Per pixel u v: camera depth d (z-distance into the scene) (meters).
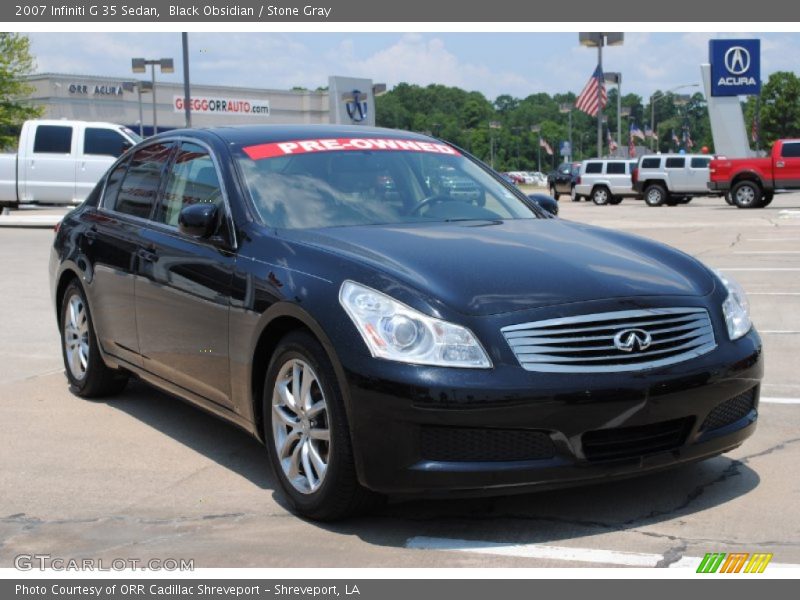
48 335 8.78
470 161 5.74
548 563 3.63
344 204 4.89
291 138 5.33
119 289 5.62
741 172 31.25
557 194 45.12
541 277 3.99
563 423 3.67
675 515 4.08
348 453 3.84
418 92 159.38
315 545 3.87
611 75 48.19
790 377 6.66
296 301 4.03
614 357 3.78
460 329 3.70
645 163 37.44
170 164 5.59
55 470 4.90
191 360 4.92
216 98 67.25
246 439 5.41
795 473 4.59
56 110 63.84
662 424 3.93
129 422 5.78
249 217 4.67
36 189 22.50
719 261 13.91
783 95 91.94
